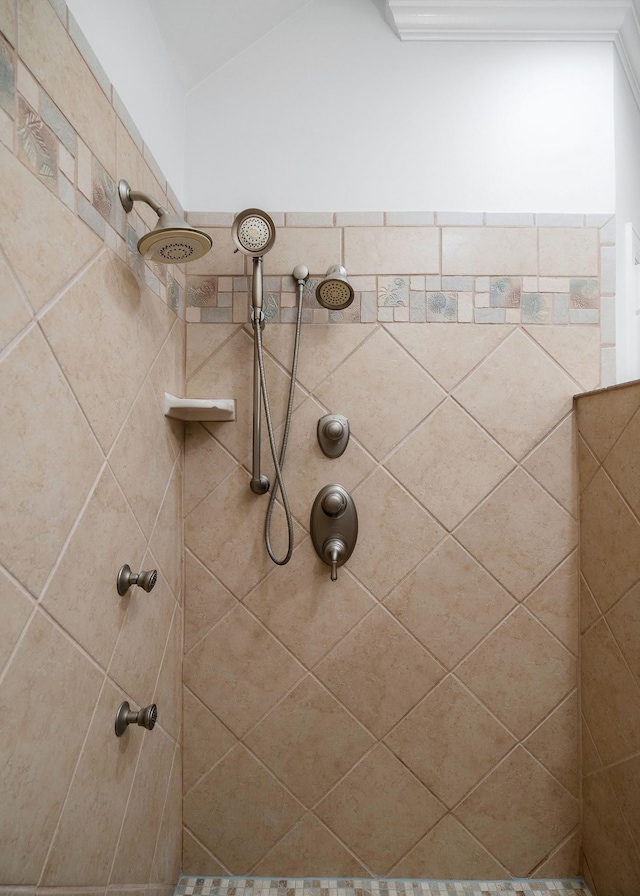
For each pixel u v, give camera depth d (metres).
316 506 1.25
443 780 1.25
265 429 1.26
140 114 1.00
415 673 1.26
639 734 1.04
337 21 1.28
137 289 0.97
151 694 1.05
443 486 1.26
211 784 1.25
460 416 1.26
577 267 1.26
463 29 1.25
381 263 1.26
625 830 1.08
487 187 1.27
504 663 1.26
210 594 1.26
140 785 0.99
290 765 1.25
